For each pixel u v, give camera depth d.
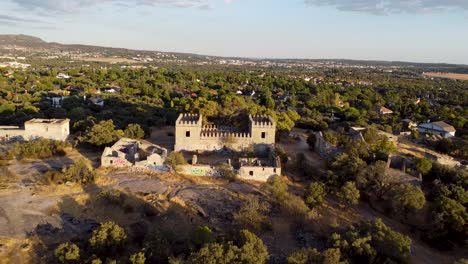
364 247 42.81
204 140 80.56
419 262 46.91
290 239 49.75
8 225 49.47
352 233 45.19
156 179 65.69
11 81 195.38
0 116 110.69
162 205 56.00
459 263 38.94
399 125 134.00
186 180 66.06
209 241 43.22
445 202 53.44
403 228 55.34
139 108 123.81
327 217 56.19
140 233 48.75
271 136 80.31
